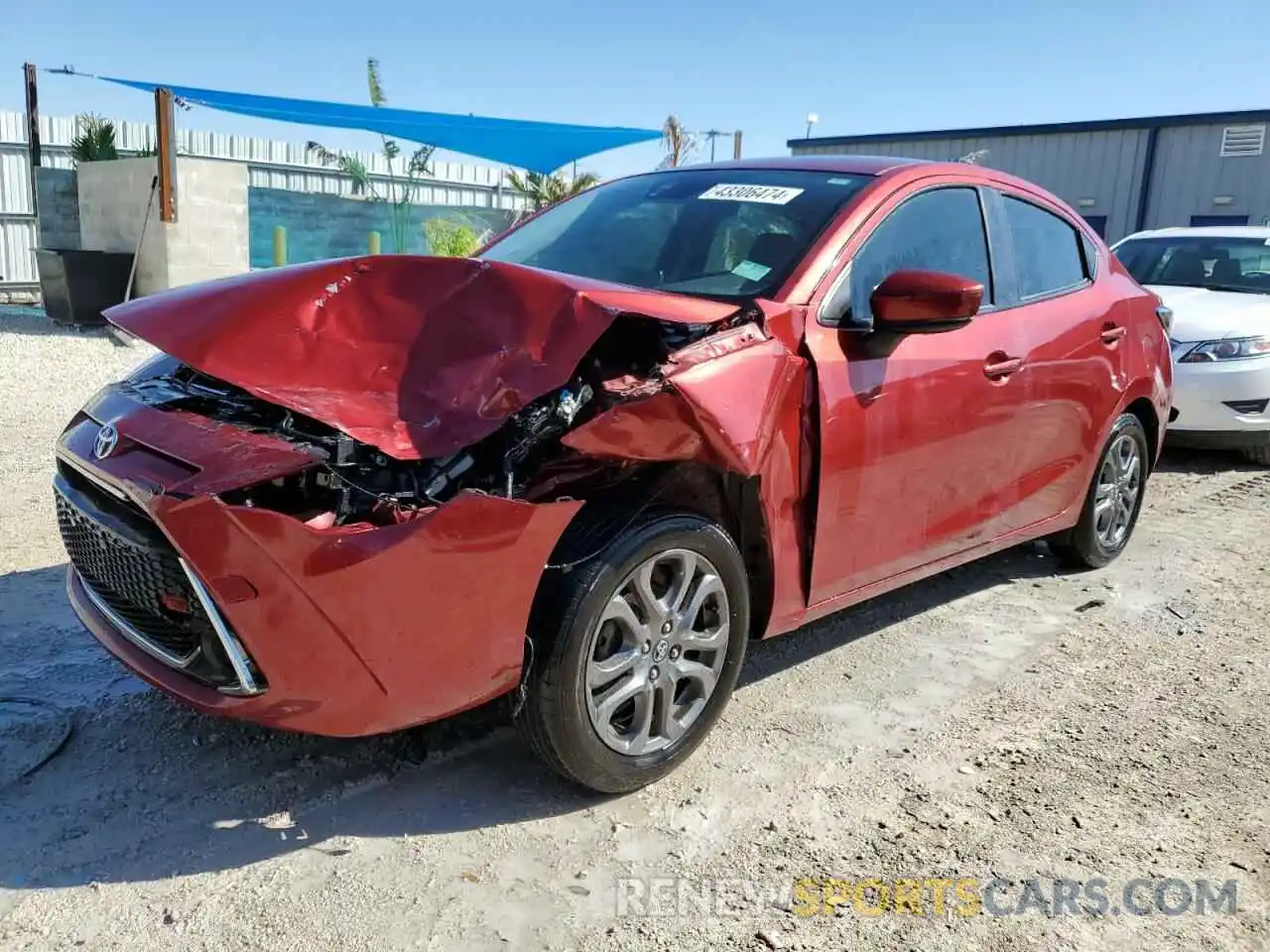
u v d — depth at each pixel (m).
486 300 2.93
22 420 7.65
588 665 2.92
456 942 2.53
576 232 4.27
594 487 2.99
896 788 3.29
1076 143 20.50
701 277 3.68
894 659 4.27
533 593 2.79
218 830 2.91
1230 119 18.66
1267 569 5.59
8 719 3.40
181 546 2.42
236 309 2.81
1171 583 5.32
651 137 15.29
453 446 2.66
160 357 3.60
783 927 2.64
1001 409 4.19
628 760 3.09
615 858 2.88
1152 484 7.58
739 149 18.03
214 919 2.56
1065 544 5.32
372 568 2.54
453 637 2.70
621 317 2.94
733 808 3.14
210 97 13.36
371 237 19.69
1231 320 7.94
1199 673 4.23
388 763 3.29
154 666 2.82
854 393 3.50
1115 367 5.00
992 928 2.67
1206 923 2.71
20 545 4.95
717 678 3.30
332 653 2.57
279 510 2.58
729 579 3.24
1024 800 3.24
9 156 19.12
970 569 5.45
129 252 14.19
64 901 2.59
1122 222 20.19
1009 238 4.48
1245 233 9.30
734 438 2.95
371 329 2.86
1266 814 3.21
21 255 19.52
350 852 2.85
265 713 2.60
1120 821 3.15
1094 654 4.40
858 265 3.70
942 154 22.25
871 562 3.78
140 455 2.72
